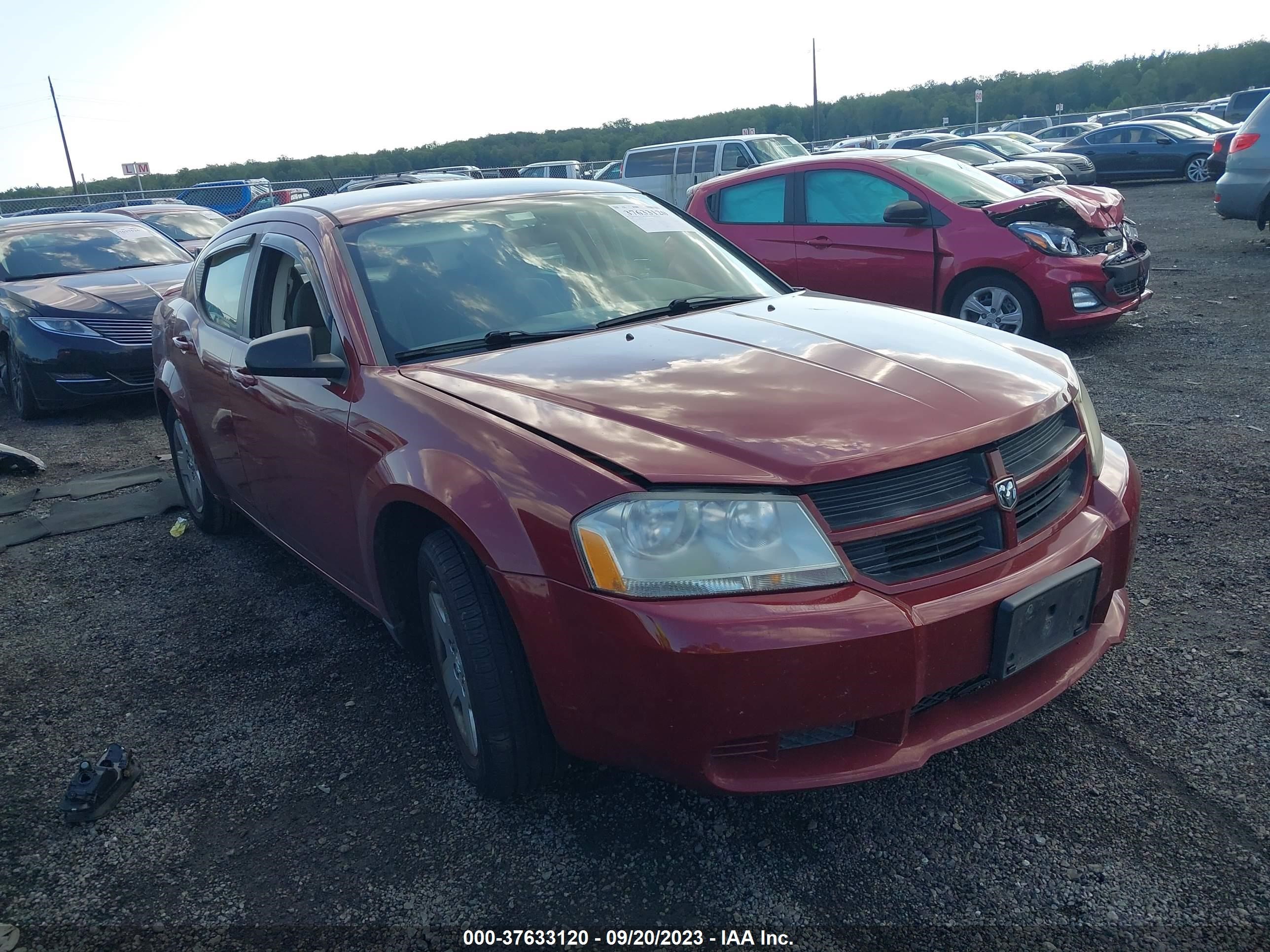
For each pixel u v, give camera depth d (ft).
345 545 9.98
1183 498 13.82
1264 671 9.37
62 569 14.76
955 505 7.05
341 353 9.59
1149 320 26.53
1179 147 74.54
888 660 6.56
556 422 7.47
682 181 59.00
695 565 6.54
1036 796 7.94
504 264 10.52
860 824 7.81
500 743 7.73
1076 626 7.62
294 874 7.73
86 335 24.32
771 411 7.34
